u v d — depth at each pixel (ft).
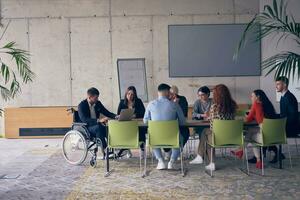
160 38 29.91
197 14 29.76
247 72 29.76
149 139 16.70
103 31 29.96
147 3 29.78
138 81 29.86
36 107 29.43
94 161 18.94
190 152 22.41
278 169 17.88
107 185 15.70
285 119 17.03
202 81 29.96
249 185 15.29
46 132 28.89
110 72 30.12
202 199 13.62
